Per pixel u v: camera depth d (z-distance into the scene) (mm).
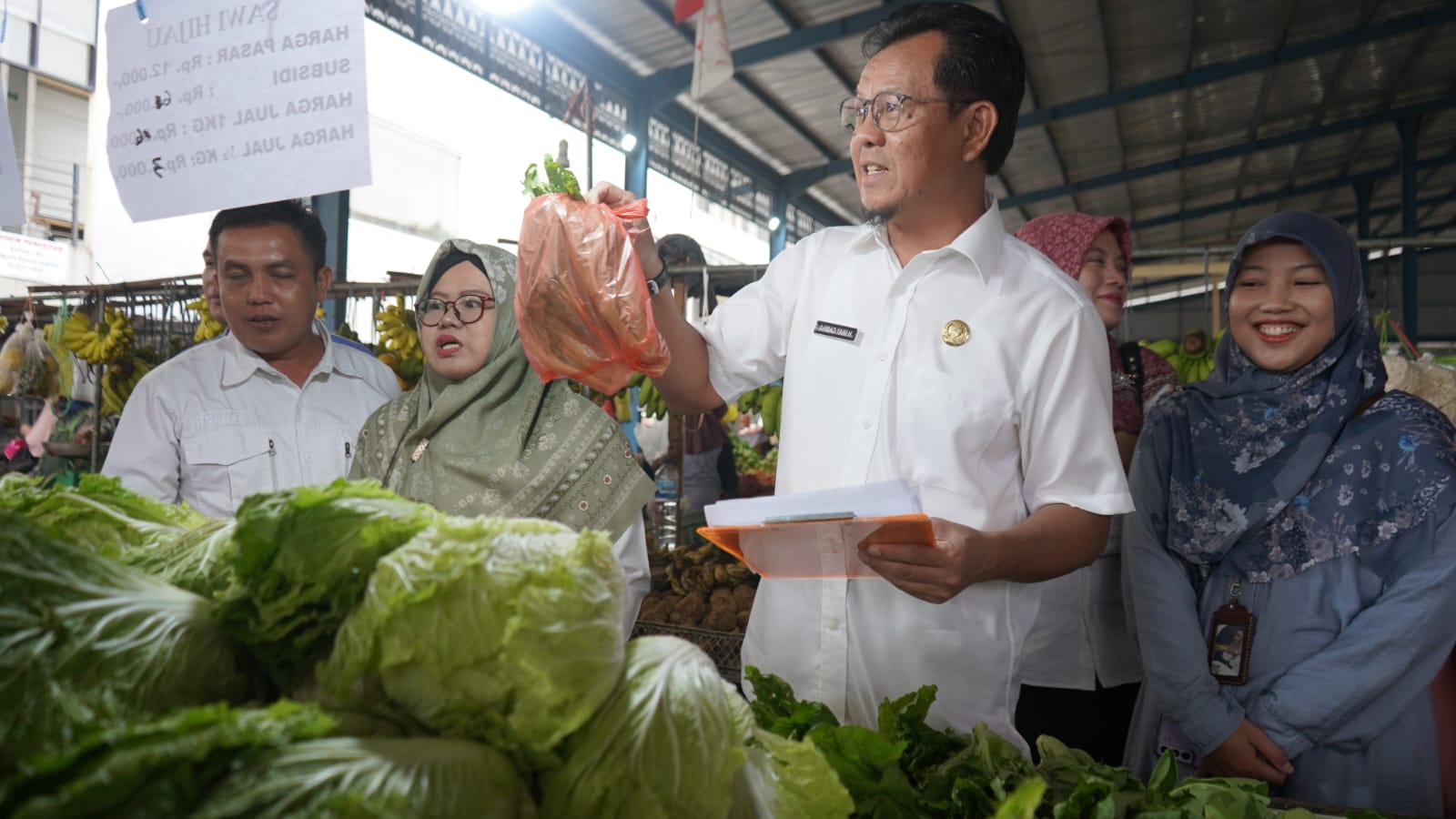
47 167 6645
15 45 6266
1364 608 1569
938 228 1479
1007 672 1437
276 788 480
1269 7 9109
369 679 592
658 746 611
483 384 1744
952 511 1400
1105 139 12227
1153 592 1724
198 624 626
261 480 2004
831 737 963
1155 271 5355
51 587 577
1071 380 1399
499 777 563
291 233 1936
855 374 1506
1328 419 1665
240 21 1406
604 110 7609
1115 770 1037
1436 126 13906
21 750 520
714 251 13156
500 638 568
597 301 1185
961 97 1354
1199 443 1789
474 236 10664
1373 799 1495
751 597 3090
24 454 4121
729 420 4863
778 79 8617
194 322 3553
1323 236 1688
